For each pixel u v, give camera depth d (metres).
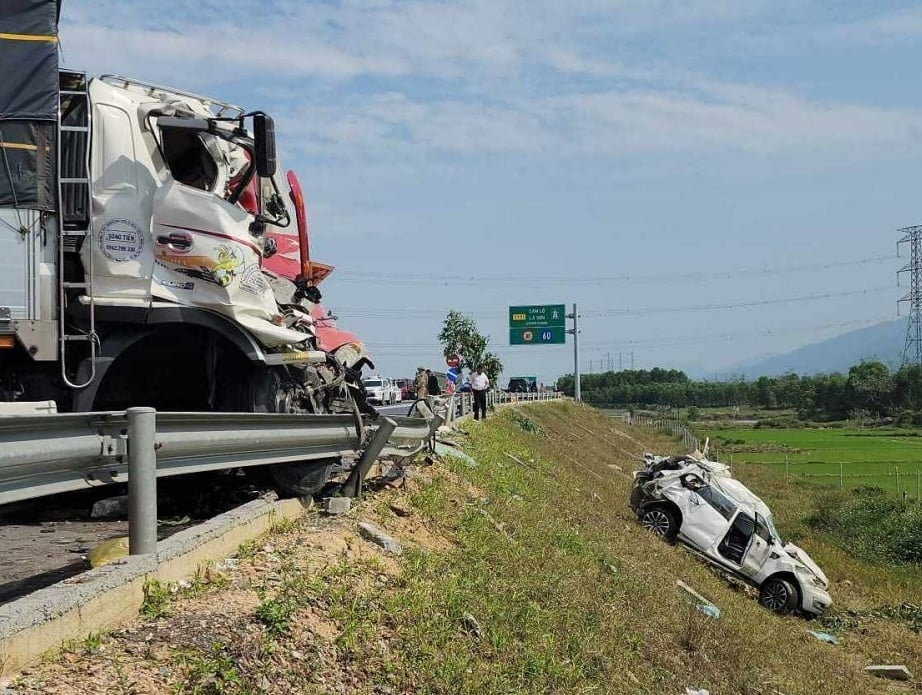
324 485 9.56
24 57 8.21
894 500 34.84
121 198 8.66
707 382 155.50
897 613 22.42
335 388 11.13
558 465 28.19
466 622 8.05
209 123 9.04
